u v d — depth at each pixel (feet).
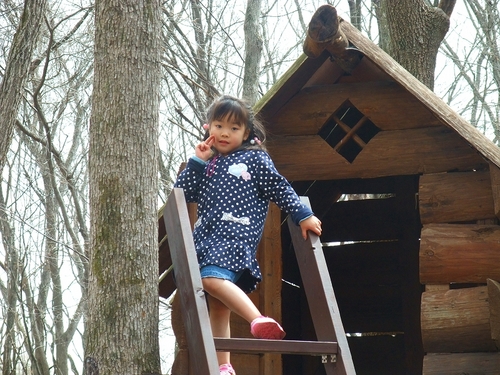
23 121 39.81
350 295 25.26
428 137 17.43
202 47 43.29
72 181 39.06
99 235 12.83
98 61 13.60
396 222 24.82
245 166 12.55
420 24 25.17
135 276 12.66
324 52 17.04
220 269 11.68
